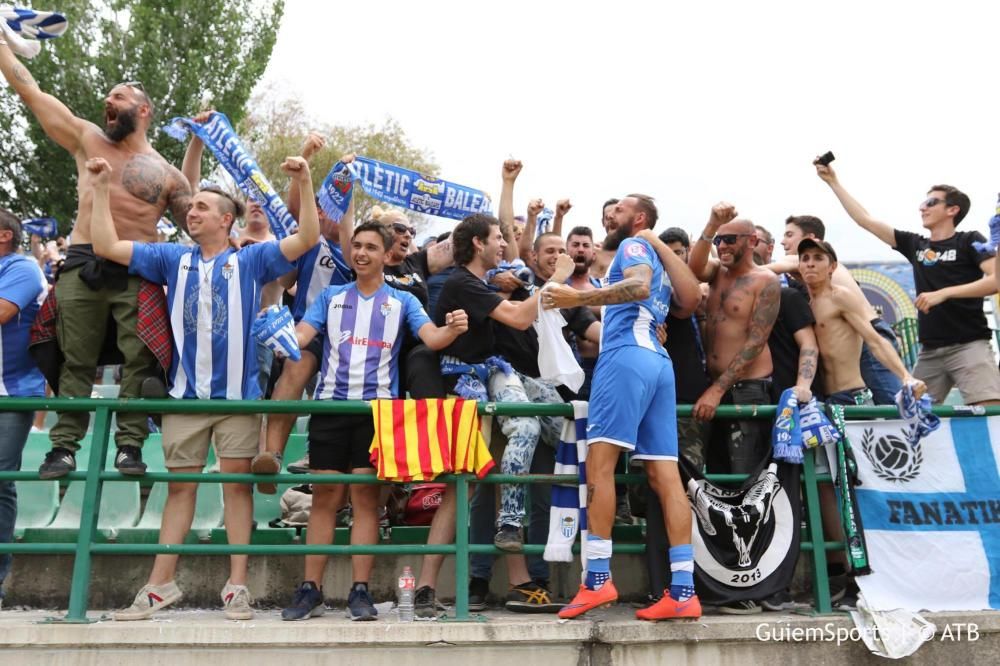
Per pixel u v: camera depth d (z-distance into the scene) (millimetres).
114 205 5141
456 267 5395
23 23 5129
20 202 19422
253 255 4965
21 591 5297
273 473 4723
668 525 4633
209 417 4816
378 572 5539
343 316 5094
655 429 4719
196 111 19609
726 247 5426
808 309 5527
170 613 5086
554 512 4836
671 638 4480
